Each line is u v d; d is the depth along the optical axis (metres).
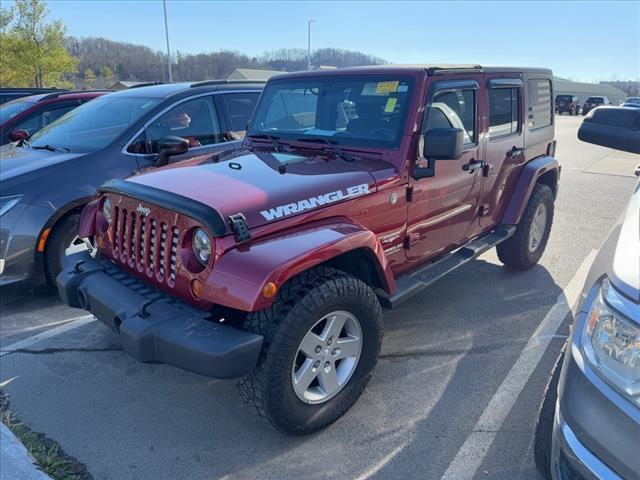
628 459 1.74
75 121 5.60
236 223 2.54
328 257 2.68
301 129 3.93
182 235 2.68
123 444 2.95
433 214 3.77
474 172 4.14
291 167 3.29
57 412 3.23
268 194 2.79
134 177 3.27
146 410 3.26
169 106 5.39
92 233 3.44
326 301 2.74
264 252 2.54
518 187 4.90
